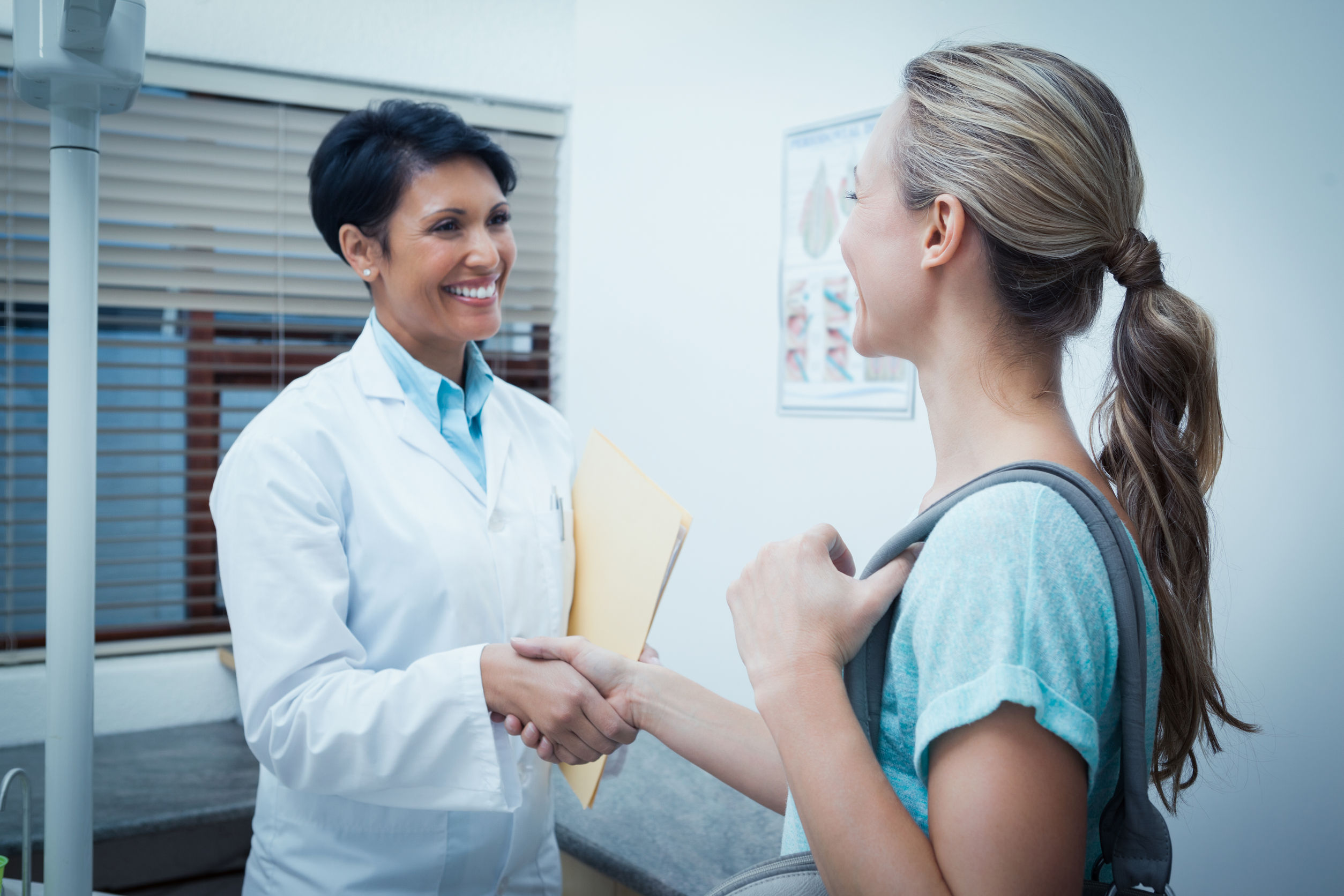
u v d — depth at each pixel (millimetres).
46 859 709
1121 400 579
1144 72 1363
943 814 457
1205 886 1320
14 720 1891
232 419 2172
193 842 1641
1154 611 543
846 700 521
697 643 2088
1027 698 441
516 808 892
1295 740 1238
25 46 666
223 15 2051
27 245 1927
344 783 886
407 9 2227
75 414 708
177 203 2049
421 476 1065
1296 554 1231
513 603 1062
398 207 1046
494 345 2430
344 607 965
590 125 2357
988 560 478
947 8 1575
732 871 1407
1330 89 1175
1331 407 1188
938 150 563
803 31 1826
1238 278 1273
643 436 2225
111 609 2055
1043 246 540
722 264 2012
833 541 598
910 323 594
